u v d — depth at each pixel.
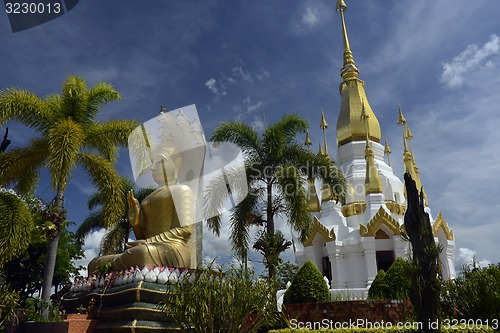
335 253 32.66
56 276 27.89
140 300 13.88
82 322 14.35
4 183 17.17
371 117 41.44
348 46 45.25
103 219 17.52
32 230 16.66
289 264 34.06
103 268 16.73
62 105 17.92
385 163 40.69
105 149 18.39
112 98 18.83
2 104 16.75
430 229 10.90
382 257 32.62
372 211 33.59
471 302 13.95
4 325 12.76
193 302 10.73
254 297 11.40
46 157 17.62
